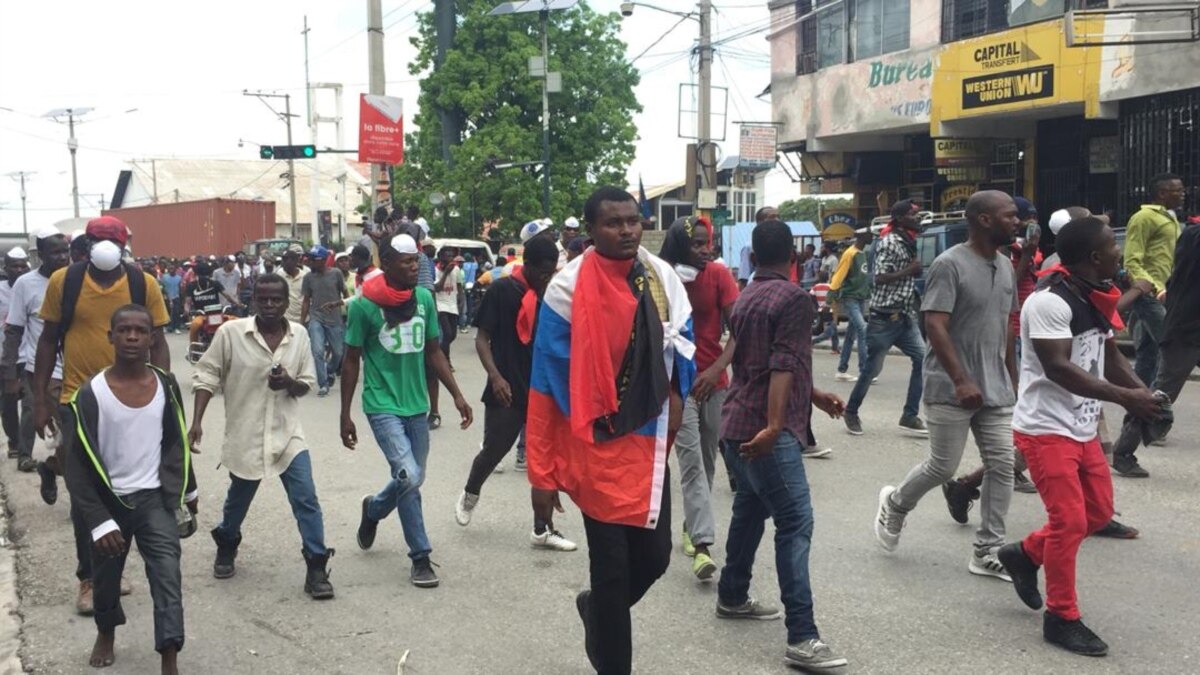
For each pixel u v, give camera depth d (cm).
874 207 2609
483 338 626
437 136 3322
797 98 2509
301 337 545
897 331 881
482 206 3145
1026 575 471
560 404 365
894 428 936
